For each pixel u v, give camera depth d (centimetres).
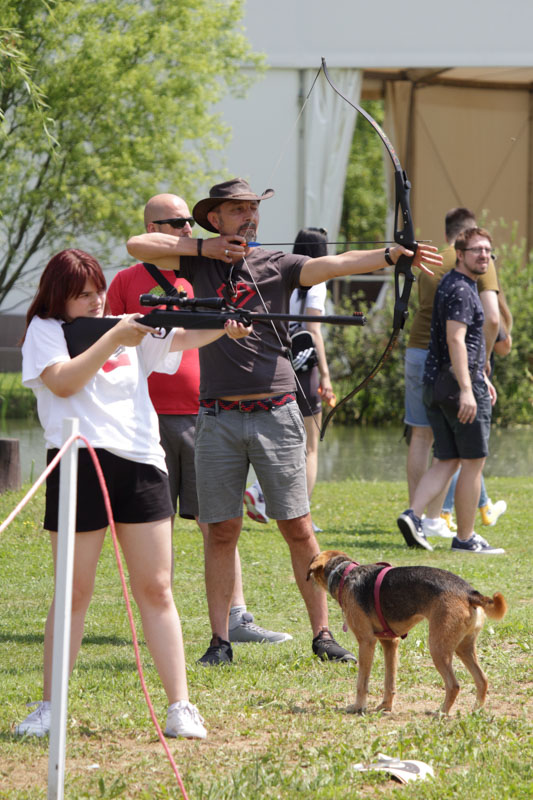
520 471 3912
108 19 4991
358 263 1385
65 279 1175
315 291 2355
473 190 7294
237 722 1230
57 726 945
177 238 1493
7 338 5919
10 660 1544
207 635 1705
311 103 6062
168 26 5003
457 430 2322
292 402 1532
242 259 1493
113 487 1170
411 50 6162
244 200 1479
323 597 1549
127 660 1529
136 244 1501
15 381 5781
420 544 2380
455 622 1220
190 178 5244
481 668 1382
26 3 4581
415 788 1001
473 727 1175
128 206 5038
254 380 1498
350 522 2798
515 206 7425
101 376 1177
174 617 1204
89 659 1540
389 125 7012
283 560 2295
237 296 1481
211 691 1345
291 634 1722
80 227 5244
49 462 1188
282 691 1355
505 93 7294
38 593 2009
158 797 988
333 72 6106
